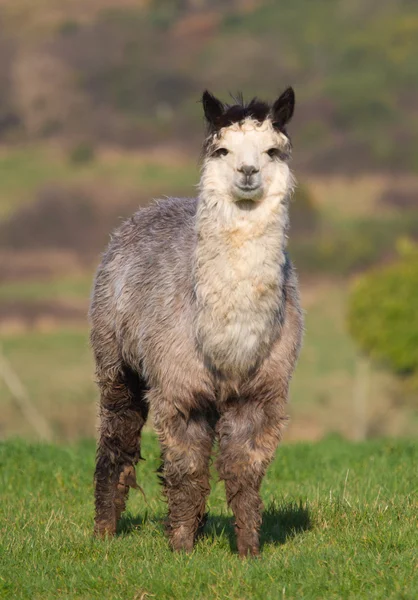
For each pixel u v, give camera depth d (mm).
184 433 24125
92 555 25016
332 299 148250
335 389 105062
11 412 92312
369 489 31359
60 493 33000
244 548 24000
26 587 22688
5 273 169000
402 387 89312
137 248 26656
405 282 83000
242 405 23891
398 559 23016
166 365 23969
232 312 22828
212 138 23219
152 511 30531
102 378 27750
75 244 182875
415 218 190625
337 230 179875
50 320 139750
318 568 22703
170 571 22969
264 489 32688
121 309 26344
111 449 27641
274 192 22984
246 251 22703
